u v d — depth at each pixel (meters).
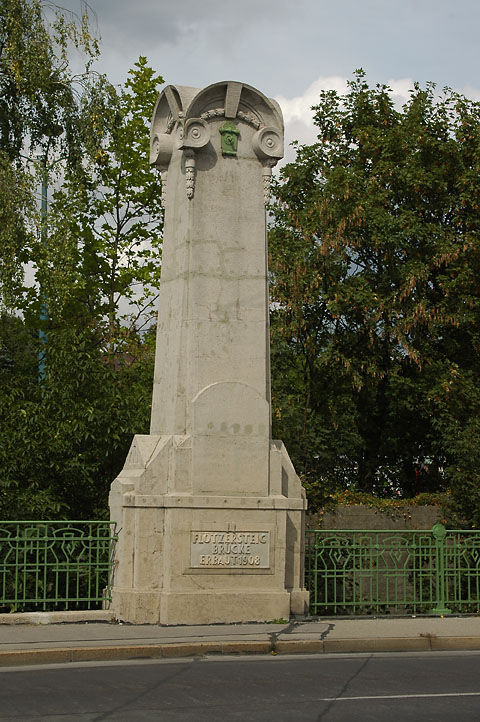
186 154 13.79
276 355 24.55
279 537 13.43
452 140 25.64
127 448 17.55
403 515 20.69
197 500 13.11
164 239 14.57
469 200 24.70
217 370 13.57
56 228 25.55
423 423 26.06
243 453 13.44
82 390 17.97
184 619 12.88
